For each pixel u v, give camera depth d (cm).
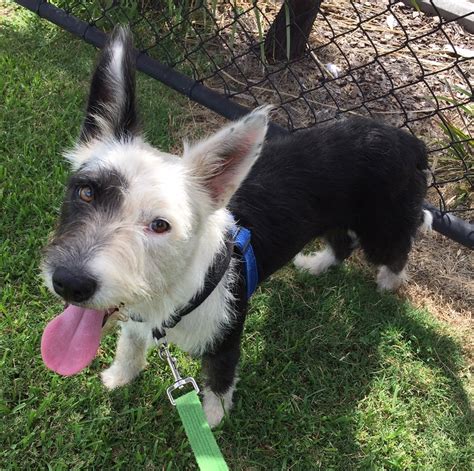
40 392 66
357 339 79
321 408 72
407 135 75
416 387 75
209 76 104
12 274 75
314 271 86
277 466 66
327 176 69
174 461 64
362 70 116
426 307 86
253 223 63
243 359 74
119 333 71
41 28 117
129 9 115
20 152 90
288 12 100
